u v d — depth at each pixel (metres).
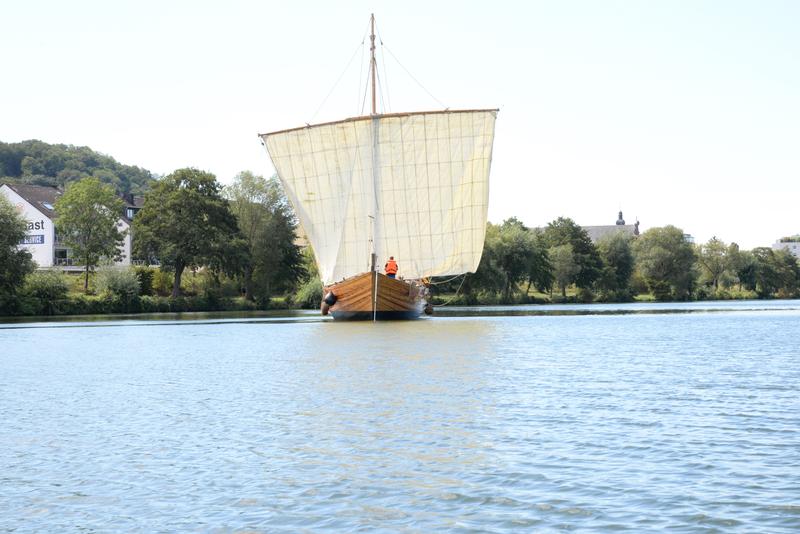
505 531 10.05
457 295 116.69
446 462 13.50
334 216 65.50
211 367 30.16
